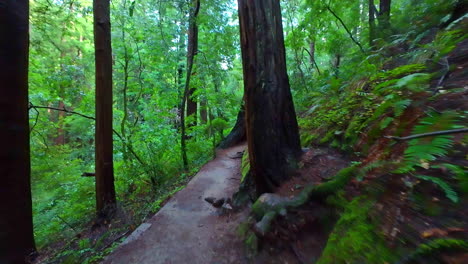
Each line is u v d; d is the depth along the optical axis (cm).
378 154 236
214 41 834
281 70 322
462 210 132
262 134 320
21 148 290
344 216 186
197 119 991
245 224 297
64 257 326
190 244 298
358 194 206
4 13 267
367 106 367
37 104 743
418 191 159
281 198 271
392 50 516
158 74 945
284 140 329
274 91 317
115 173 698
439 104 220
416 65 279
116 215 468
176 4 822
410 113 238
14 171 281
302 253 208
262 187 331
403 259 123
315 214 229
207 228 335
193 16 766
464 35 289
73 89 724
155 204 473
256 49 307
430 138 167
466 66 258
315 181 288
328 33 915
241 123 995
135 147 720
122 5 741
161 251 289
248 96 323
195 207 417
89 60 935
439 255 114
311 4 788
